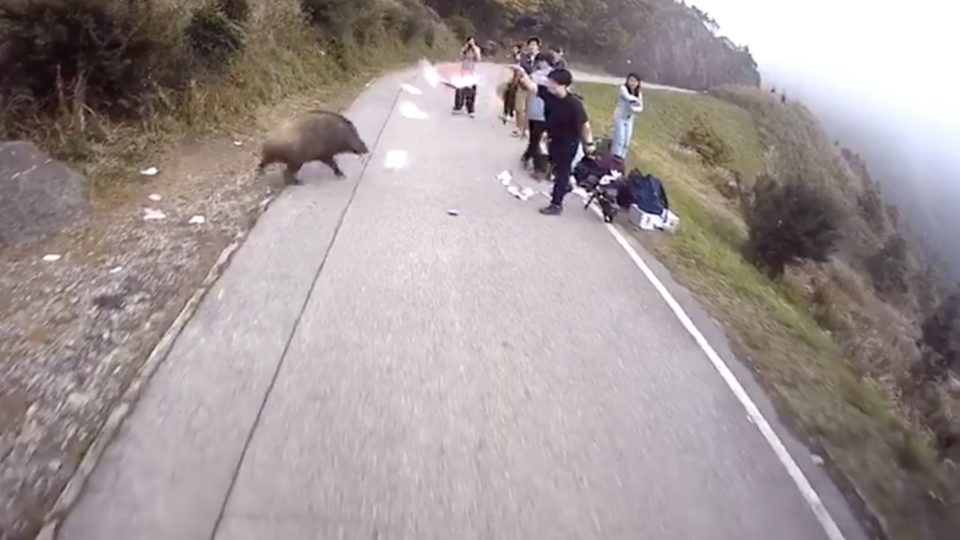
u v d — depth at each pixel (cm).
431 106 2055
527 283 820
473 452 499
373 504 441
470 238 948
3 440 470
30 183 810
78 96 1032
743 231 1750
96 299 672
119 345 602
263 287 729
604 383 614
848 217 2348
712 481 499
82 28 1046
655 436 544
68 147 989
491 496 457
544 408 564
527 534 428
